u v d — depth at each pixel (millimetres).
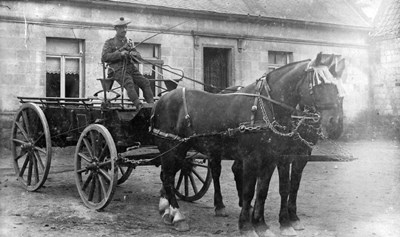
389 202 8656
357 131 22500
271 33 20453
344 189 9992
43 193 8797
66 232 6395
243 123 6145
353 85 22609
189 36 18375
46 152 8523
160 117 7332
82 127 8375
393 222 7156
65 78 15984
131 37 17094
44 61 15297
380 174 12148
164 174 7145
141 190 9578
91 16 16172
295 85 6016
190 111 6906
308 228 6820
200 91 7094
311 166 13680
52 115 8891
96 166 7652
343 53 22422
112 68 8094
